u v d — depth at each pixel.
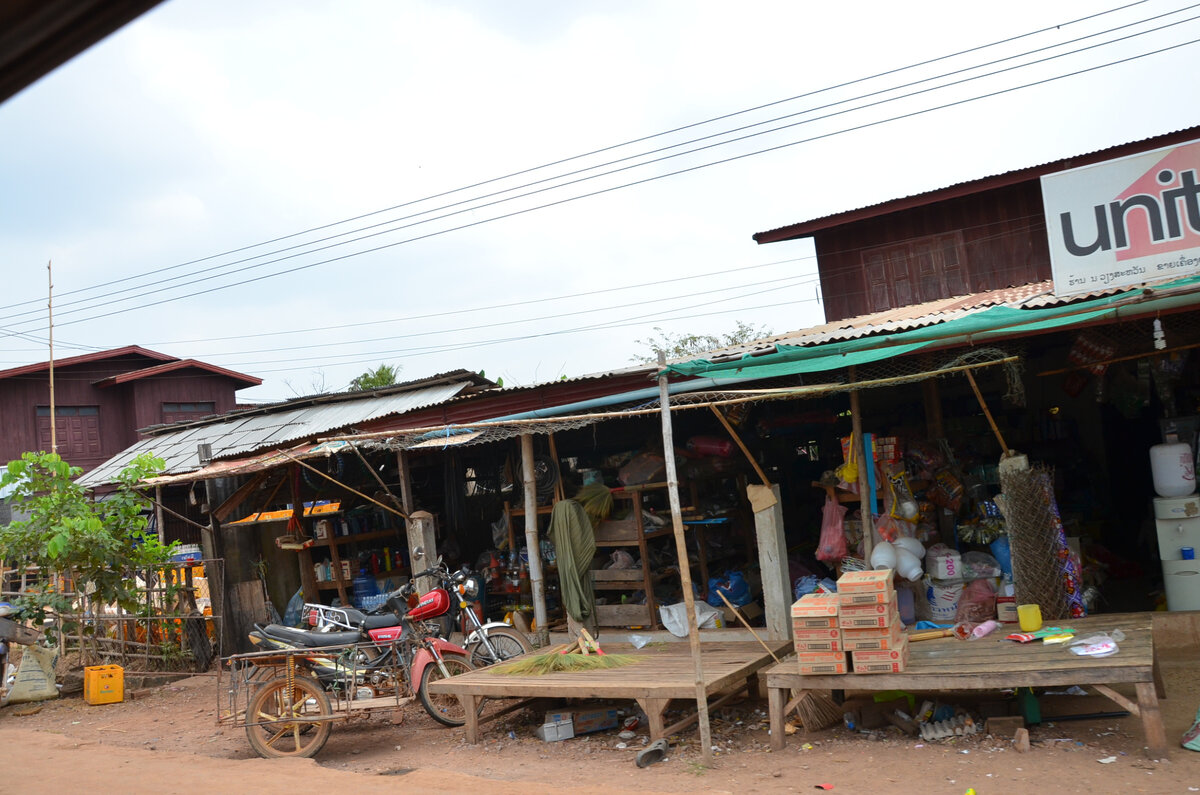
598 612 9.08
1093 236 5.91
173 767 6.76
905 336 6.52
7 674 10.66
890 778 5.16
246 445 13.30
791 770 5.53
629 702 7.51
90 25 1.12
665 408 6.19
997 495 7.62
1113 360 7.78
